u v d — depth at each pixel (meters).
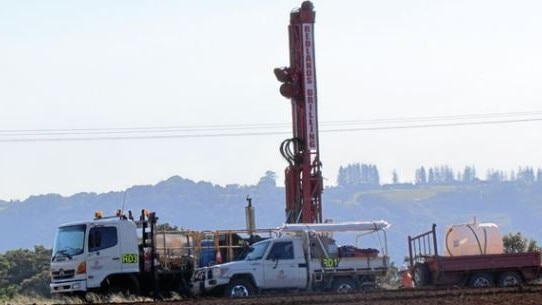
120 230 136.88
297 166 178.50
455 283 142.88
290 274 134.12
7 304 128.75
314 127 179.00
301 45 180.62
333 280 135.88
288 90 178.88
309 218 176.12
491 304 96.88
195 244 145.00
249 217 169.12
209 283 133.00
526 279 143.75
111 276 135.88
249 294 132.38
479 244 146.25
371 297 110.88
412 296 110.44
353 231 138.50
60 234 137.12
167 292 140.00
